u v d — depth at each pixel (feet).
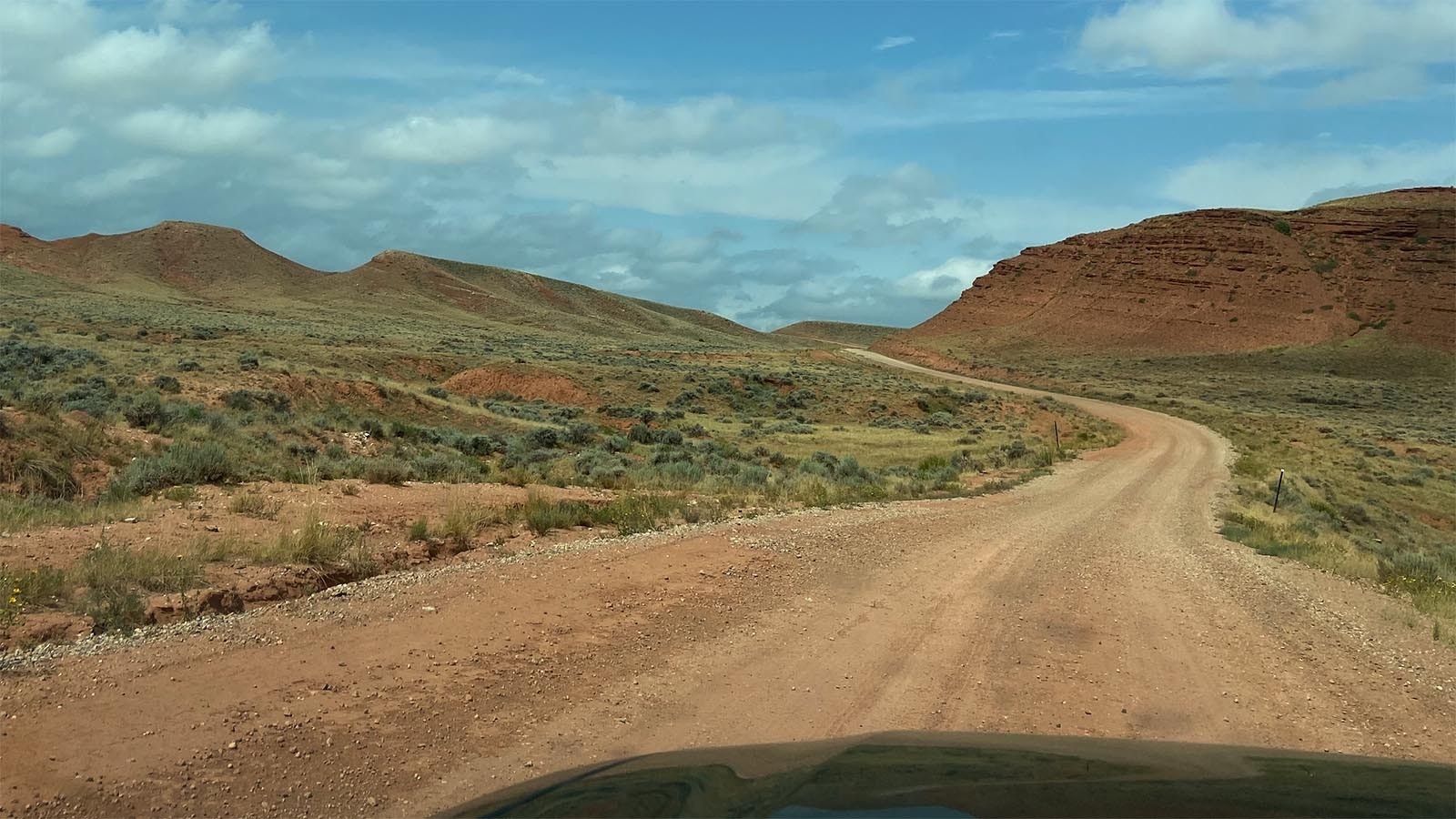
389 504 50.72
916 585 40.45
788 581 38.91
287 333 283.38
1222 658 31.58
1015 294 595.88
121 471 51.29
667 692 24.22
